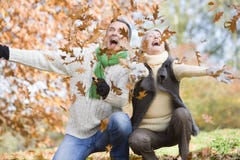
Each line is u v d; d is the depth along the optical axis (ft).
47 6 20.65
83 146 11.41
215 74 10.52
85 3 19.22
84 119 11.34
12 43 20.66
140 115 11.46
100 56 11.42
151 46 11.76
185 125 11.03
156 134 11.43
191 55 12.11
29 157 20.04
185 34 47.85
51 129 23.66
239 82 40.75
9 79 21.83
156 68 11.64
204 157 13.00
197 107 39.99
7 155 20.85
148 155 11.27
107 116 11.42
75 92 11.54
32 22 20.79
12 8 20.07
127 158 11.60
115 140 11.32
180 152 11.26
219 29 49.98
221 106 41.47
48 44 21.44
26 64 11.55
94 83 11.12
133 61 10.98
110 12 20.40
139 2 19.98
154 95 11.43
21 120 23.53
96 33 11.20
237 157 14.06
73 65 11.62
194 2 50.42
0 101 22.52
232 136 17.75
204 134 21.76
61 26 21.18
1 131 23.79
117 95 11.00
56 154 11.27
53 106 21.47
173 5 48.16
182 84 37.81
